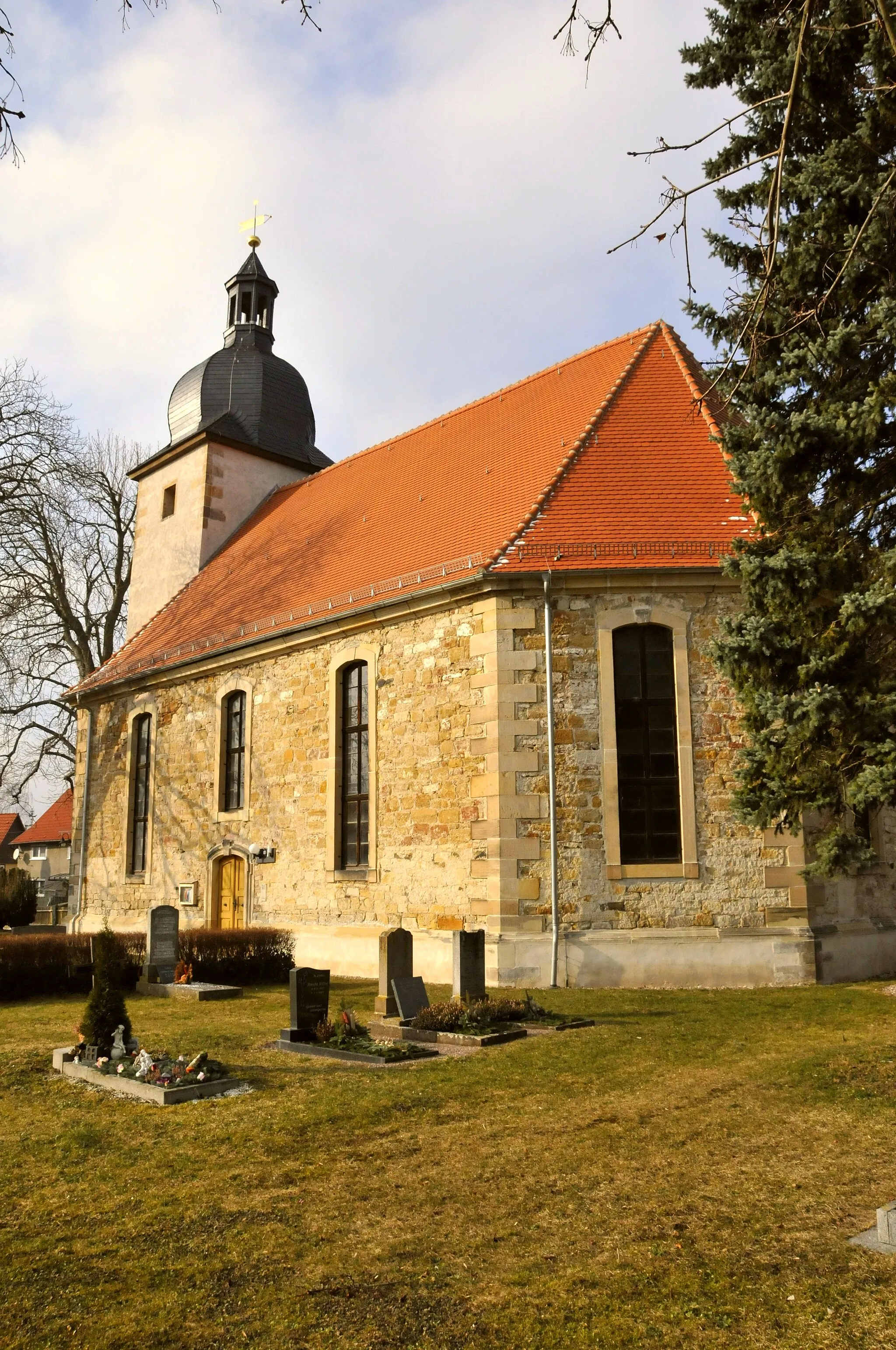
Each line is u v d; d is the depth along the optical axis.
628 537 14.76
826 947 13.95
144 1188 6.43
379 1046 10.00
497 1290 4.93
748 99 10.20
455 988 11.58
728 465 10.73
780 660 10.11
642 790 14.25
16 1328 4.68
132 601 28.02
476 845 14.56
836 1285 4.87
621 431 16.91
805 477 10.05
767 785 10.14
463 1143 7.09
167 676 21.66
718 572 14.23
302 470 28.25
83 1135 7.53
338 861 17.14
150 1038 10.92
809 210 10.05
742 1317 4.61
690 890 13.92
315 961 17.12
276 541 23.31
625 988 13.51
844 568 9.90
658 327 19.48
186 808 20.91
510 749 14.41
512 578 14.58
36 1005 14.32
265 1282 5.07
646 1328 4.54
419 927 15.34
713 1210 5.80
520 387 21.20
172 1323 4.70
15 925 32.28
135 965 16.02
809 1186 6.11
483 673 14.82
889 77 9.02
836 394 9.91
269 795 18.78
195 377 28.00
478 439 20.19
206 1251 5.46
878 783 8.87
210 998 14.30
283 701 18.73
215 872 20.00
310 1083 8.84
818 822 14.23
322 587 18.98
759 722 10.48
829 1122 7.29
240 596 21.89
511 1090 8.38
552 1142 7.05
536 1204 5.97
